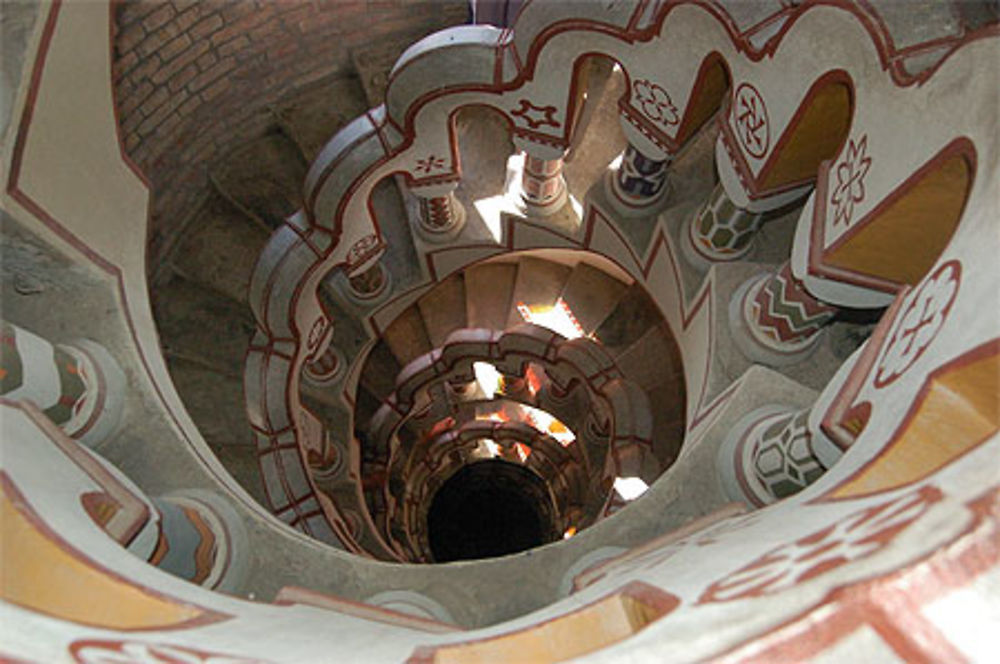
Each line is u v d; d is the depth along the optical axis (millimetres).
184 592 2207
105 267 3695
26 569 1698
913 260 3279
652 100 4953
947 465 1537
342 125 8398
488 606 3967
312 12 7883
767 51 3590
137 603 1866
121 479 2873
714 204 5887
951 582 1090
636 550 3533
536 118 5629
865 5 2887
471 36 5262
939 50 2709
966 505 1217
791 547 1629
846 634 1074
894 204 2857
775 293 4977
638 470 7910
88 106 3490
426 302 10633
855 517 1604
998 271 1856
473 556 13352
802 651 1083
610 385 8648
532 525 13430
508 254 8930
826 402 2928
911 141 2680
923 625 1059
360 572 3977
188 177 7703
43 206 3191
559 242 8289
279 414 7316
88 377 3430
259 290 6855
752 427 4238
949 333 1982
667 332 9406
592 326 9859
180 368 7680
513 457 13562
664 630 1335
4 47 2859
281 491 7250
